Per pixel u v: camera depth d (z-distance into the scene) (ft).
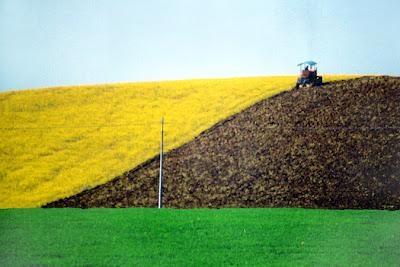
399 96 222.48
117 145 213.87
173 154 202.39
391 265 94.07
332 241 108.37
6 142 216.95
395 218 128.88
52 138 221.05
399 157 182.70
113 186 182.60
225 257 98.89
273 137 203.92
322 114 215.10
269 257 99.14
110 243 107.45
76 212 136.36
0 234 113.19
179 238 111.34
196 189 174.81
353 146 191.42
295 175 178.60
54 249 103.40
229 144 203.51
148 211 137.59
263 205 160.15
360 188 167.43
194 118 232.94
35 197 179.11
